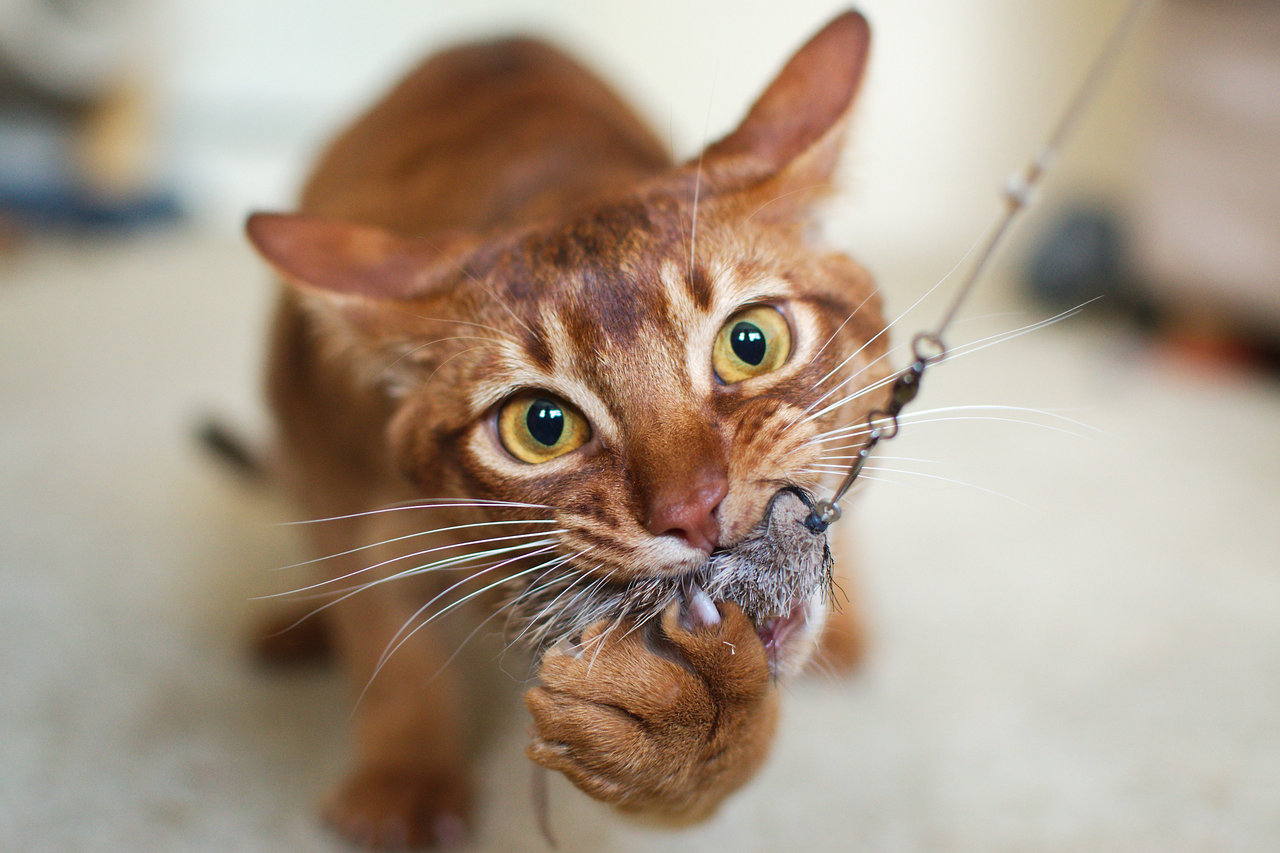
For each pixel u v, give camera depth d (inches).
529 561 8.8
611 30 42.0
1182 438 19.8
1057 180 39.0
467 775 11.1
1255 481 17.7
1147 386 22.9
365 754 10.9
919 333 8.7
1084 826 10.4
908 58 40.4
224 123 42.4
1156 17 23.7
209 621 13.8
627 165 12.4
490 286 9.2
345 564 11.5
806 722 12.0
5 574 14.5
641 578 8.1
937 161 41.2
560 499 8.4
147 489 17.5
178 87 41.7
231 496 17.4
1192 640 13.2
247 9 41.4
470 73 14.8
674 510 7.8
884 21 40.3
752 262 8.9
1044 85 38.9
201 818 10.5
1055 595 14.3
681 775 7.8
